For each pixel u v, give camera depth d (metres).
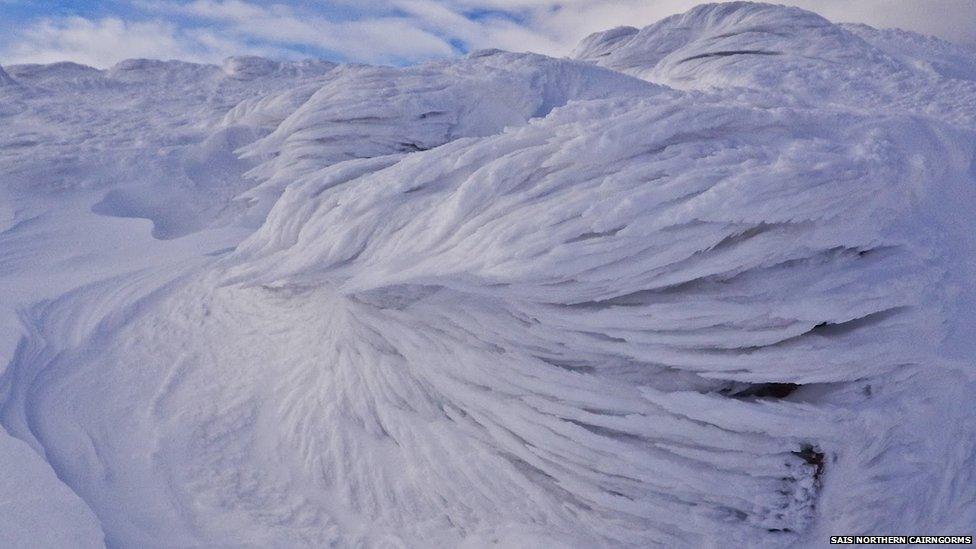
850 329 4.74
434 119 13.49
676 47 24.34
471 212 4.86
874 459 4.65
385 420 5.77
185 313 8.44
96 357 7.50
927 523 4.45
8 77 26.19
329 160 12.91
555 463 4.93
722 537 4.63
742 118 5.16
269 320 7.75
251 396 6.61
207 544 4.85
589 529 4.80
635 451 4.66
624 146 4.70
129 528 4.90
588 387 4.82
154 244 11.05
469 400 5.30
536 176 4.88
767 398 4.83
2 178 12.98
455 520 5.14
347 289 5.43
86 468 5.52
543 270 4.25
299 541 4.98
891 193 4.85
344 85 14.05
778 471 4.67
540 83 14.64
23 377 6.77
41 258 10.22
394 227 5.49
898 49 22.28
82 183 13.43
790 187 4.28
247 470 5.74
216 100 23.05
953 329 4.75
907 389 4.73
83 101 23.62
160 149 15.19
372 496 5.42
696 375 4.86
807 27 20.30
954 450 4.54
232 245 11.04
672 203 4.31
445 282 4.76
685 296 4.55
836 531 4.60
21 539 4.48
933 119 6.17
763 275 4.59
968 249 5.19
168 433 6.08
